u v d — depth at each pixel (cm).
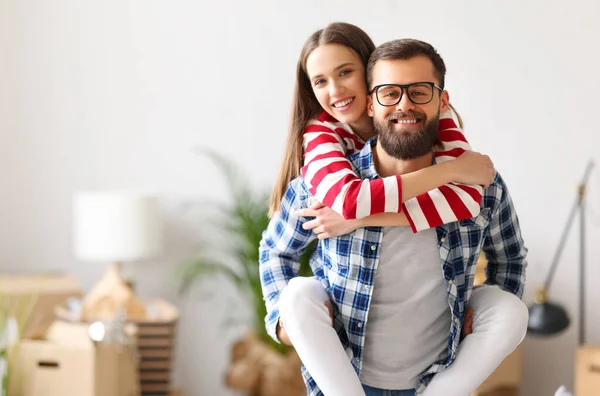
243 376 426
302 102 210
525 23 422
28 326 388
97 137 456
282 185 208
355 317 188
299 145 207
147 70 456
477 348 187
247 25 454
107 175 457
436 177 178
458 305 187
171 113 457
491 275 214
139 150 457
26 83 452
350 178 183
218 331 462
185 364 462
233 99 456
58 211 456
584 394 364
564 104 420
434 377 191
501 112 425
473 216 182
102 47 455
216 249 460
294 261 213
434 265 187
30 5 451
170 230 459
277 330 201
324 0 446
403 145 179
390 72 179
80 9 454
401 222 183
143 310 407
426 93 179
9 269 453
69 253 457
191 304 462
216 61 455
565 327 367
